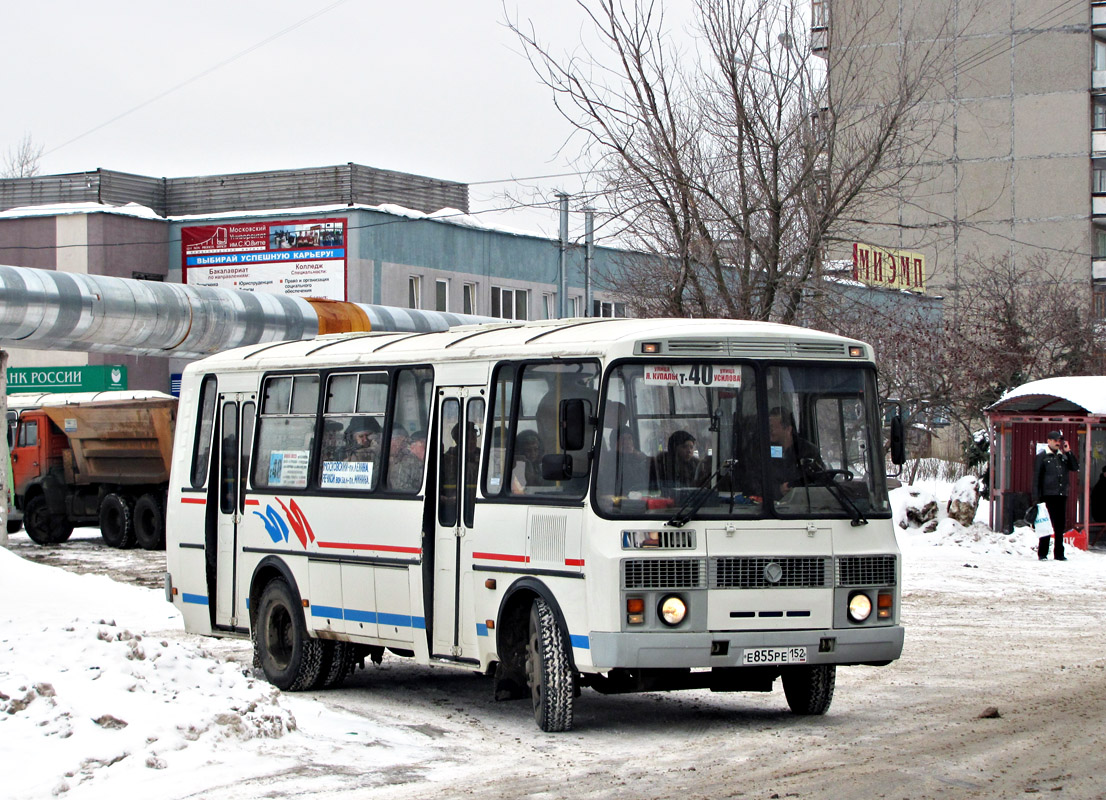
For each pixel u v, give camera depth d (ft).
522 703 37.22
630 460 30.50
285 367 41.47
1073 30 187.62
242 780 26.37
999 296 122.52
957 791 24.72
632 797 24.88
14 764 26.00
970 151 191.21
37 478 89.81
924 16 184.75
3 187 157.99
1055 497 71.20
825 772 26.63
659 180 70.28
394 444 37.09
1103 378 79.36
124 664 30.76
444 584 34.91
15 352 145.38
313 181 151.43
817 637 30.83
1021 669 40.73
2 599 47.26
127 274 144.56
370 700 37.99
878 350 108.17
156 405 83.30
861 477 32.14
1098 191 188.85
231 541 42.88
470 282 152.05
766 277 70.23
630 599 29.84
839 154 72.95
